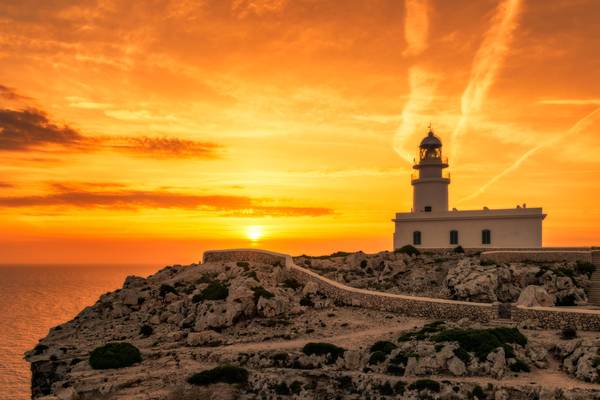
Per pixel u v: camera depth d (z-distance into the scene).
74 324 74.75
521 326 52.59
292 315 63.06
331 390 45.22
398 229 89.44
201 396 46.41
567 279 61.59
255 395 46.31
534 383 41.03
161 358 54.72
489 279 63.34
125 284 88.69
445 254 81.88
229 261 87.88
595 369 41.09
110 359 53.84
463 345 45.94
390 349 48.03
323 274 77.44
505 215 80.94
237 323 61.59
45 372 56.38
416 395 41.91
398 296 62.78
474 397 40.75
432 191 93.62
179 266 92.75
